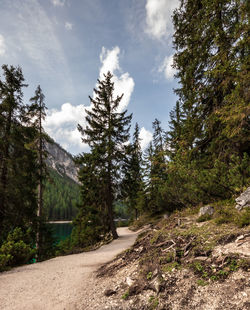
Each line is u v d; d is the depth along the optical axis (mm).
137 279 4262
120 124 17281
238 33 6574
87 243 16797
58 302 4410
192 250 4391
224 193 8125
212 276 3242
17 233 11250
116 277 5168
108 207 16719
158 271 4055
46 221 15656
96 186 16359
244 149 9305
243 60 6539
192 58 9656
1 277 6527
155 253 5105
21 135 15133
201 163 9805
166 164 12453
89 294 4637
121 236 17672
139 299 3561
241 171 6992
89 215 17797
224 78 7914
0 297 4793
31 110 16125
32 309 4133
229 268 3238
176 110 20188
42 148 17188
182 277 3582
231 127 7023
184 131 10406
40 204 15883
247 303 2422
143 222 25984
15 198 13500
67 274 6695
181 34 10234
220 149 9266
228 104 7012
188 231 5812
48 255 14375
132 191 17531
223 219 5680
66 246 20406
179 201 12133
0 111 13844
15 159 13977
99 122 17609
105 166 16203
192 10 9492
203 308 2686
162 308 2994
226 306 2543
